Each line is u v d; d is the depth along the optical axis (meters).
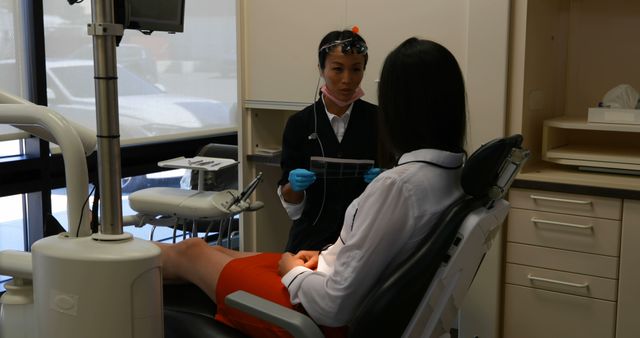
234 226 3.53
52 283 1.45
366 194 1.58
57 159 3.39
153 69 3.77
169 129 3.91
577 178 2.43
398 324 1.52
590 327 2.44
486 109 2.54
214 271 1.97
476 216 1.52
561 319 2.49
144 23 1.52
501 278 2.60
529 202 2.50
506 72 2.49
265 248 3.28
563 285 2.46
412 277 1.50
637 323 2.35
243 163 3.18
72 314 1.44
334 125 2.41
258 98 3.12
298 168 2.46
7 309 1.73
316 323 1.65
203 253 2.04
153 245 1.51
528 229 2.52
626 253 2.34
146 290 1.46
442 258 1.51
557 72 2.94
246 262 1.95
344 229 1.72
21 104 1.59
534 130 2.70
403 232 1.56
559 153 2.60
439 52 1.56
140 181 3.99
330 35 2.34
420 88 1.56
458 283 1.56
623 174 2.49
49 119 1.53
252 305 1.56
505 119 2.54
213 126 4.20
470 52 2.54
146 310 1.46
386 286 1.51
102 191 1.50
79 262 1.42
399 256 1.59
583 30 2.95
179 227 3.21
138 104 3.71
